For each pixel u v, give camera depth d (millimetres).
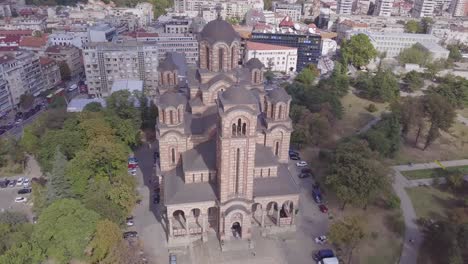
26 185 106125
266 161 85688
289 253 81688
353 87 197125
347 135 141000
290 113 135625
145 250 80938
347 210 97312
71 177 89688
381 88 174750
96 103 133500
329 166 101500
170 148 87500
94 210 80500
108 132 112125
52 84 183375
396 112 134750
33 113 159125
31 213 94625
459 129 151750
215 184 82438
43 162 103312
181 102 85125
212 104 93000
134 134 118938
